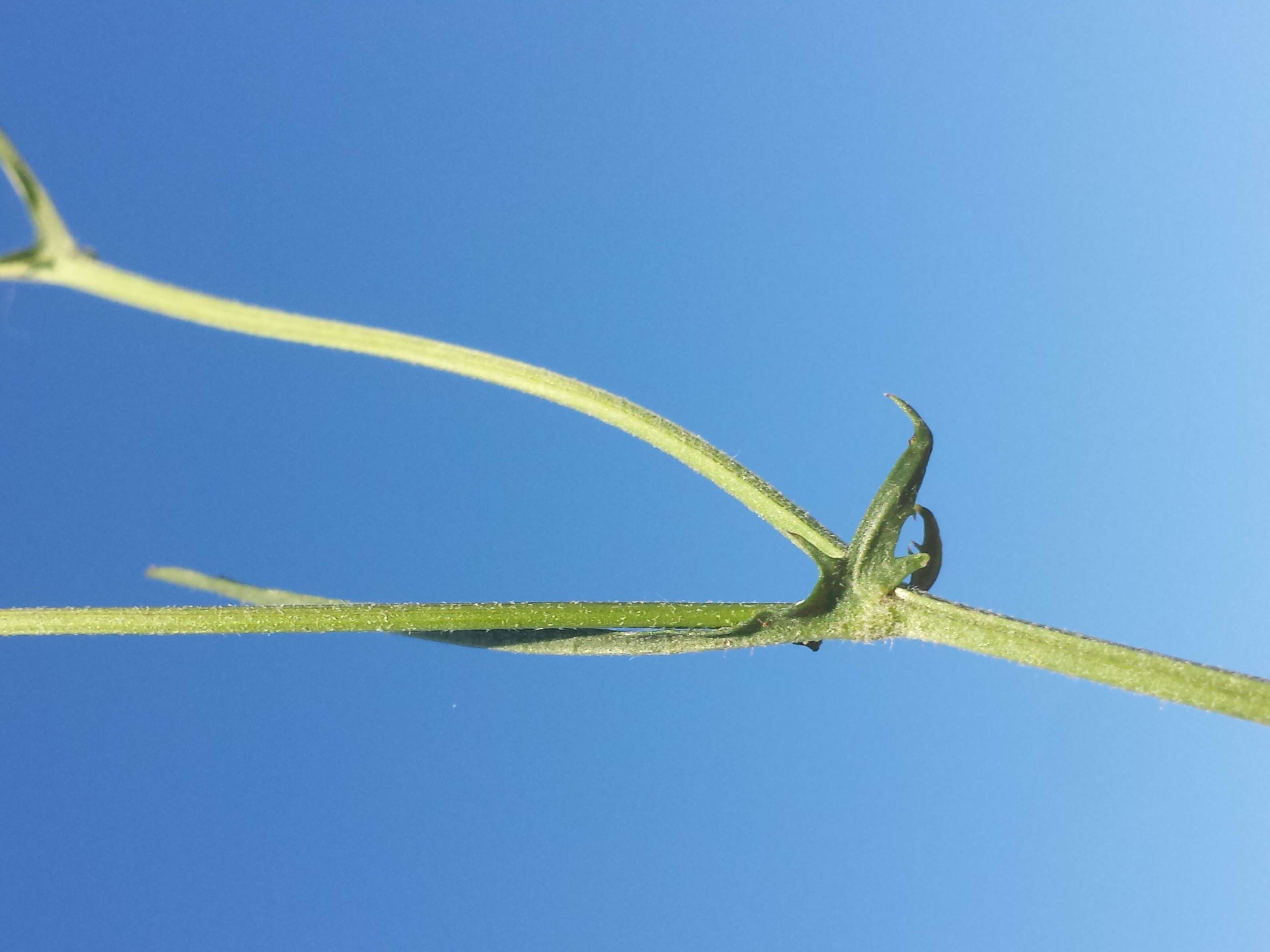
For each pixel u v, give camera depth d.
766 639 0.07
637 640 0.07
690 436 0.08
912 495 0.07
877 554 0.07
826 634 0.07
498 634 0.07
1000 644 0.07
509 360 0.08
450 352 0.08
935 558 0.07
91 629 0.07
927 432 0.06
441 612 0.07
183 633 0.07
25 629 0.07
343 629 0.07
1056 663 0.07
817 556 0.07
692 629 0.07
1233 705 0.06
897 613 0.07
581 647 0.07
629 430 0.08
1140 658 0.06
